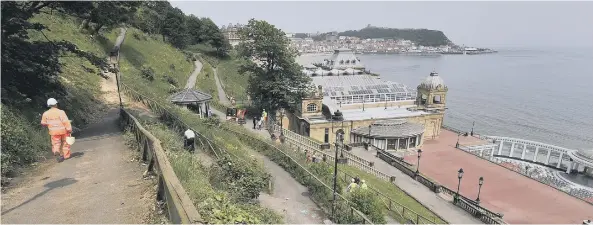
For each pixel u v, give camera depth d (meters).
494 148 62.25
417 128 55.66
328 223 15.14
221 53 118.69
